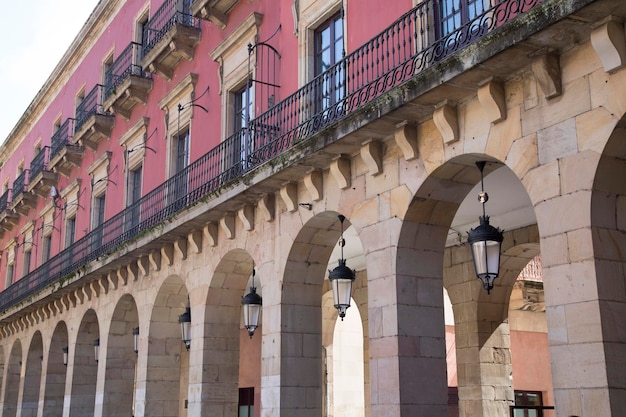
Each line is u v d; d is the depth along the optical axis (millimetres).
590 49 7242
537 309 17984
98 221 22547
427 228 9711
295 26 12930
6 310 27047
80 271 19844
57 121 28219
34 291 24359
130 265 17844
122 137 20641
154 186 18234
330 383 20094
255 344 21203
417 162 9398
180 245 15461
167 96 17859
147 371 16438
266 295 12328
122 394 18781
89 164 23734
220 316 14430
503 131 8141
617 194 7176
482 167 8930
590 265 6973
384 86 9469
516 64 7805
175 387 16656
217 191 12992
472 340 13836
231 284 14461
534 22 7094
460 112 8758
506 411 13664
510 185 11211
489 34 7578
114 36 22906
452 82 8234
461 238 14141
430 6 9773
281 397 11508
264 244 12609
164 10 18531
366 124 9430
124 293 18422
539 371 18125
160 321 16781
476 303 13859
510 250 13422
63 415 21406
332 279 11281
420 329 9469
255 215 13008
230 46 15258
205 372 14102
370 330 9805
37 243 28828
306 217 11508
